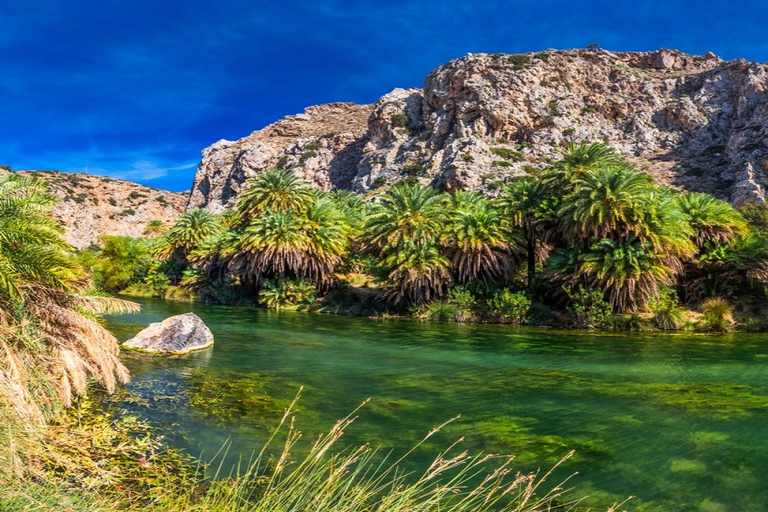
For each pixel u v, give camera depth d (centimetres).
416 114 12244
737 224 3409
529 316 3297
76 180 13512
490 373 1527
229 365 1545
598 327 3069
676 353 1984
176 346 1766
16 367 709
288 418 964
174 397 1088
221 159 16538
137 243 6669
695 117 9938
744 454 798
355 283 4562
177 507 470
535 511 569
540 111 10106
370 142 12612
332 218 4556
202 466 673
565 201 3300
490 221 3678
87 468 600
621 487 661
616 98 10825
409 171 10200
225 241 4778
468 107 10350
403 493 364
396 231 3756
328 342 2216
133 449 722
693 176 8531
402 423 962
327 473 635
